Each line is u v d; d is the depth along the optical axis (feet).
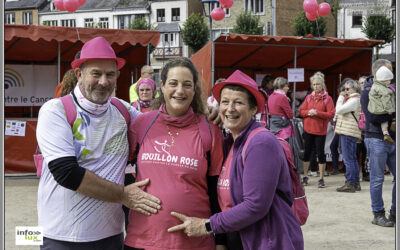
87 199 7.39
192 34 127.44
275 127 23.44
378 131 16.24
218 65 39.04
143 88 14.83
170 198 7.34
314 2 28.78
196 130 7.62
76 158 7.28
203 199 7.58
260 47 32.19
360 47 31.45
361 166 28.73
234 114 7.36
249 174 6.92
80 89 7.55
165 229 7.36
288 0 123.24
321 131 24.39
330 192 23.04
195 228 7.25
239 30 113.70
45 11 163.63
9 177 27.76
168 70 7.48
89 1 164.86
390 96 15.67
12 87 33.76
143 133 7.80
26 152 28.40
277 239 7.05
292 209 7.98
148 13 154.92
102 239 7.66
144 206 7.38
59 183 7.11
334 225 16.79
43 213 7.55
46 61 37.81
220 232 7.18
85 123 7.43
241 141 7.37
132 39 27.07
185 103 7.47
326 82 40.01
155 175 7.48
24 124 28.17
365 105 16.47
